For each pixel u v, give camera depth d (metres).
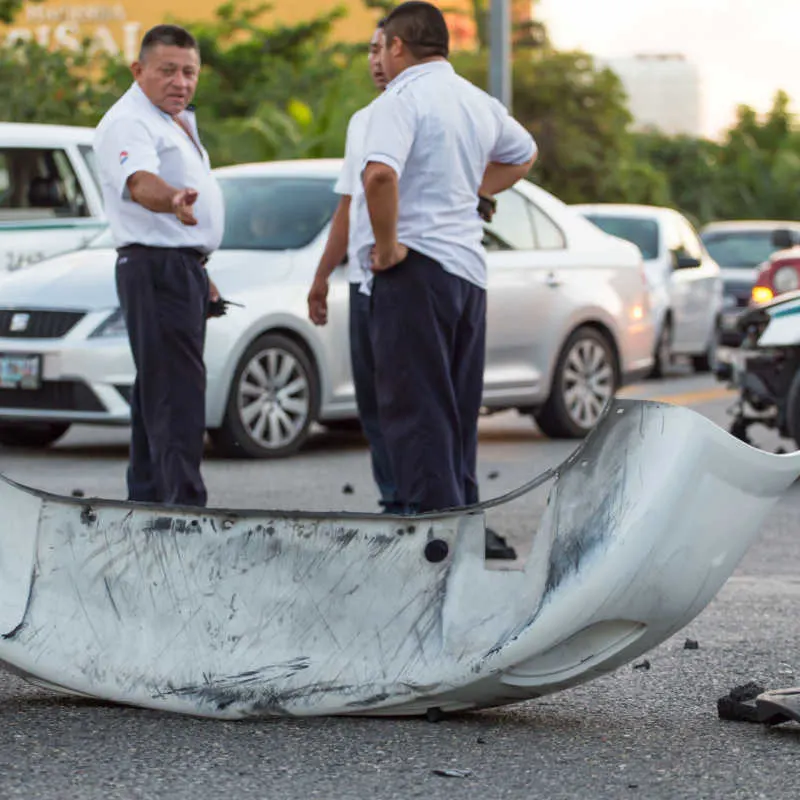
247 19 65.94
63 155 16.80
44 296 13.77
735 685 6.52
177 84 8.91
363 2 78.12
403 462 7.91
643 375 16.97
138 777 5.20
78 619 6.03
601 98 62.00
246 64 60.50
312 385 14.37
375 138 7.82
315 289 10.07
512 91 61.59
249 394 13.98
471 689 5.68
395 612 5.85
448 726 5.82
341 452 14.91
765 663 6.90
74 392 13.55
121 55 35.06
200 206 9.06
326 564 5.93
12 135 16.55
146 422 9.16
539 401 15.75
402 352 7.90
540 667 5.61
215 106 56.97
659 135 89.56
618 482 5.41
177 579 6.02
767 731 5.82
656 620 5.46
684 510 5.34
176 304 9.03
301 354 14.24
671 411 5.37
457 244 8.00
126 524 6.06
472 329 8.20
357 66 43.28
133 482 9.54
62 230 16.56
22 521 6.13
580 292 15.96
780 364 13.49
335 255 9.99
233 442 13.97
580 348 16.06
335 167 15.26
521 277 15.38
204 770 5.28
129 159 8.75
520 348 15.40
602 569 5.35
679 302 25.59
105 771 5.27
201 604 5.99
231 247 14.45
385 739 5.64
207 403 13.73
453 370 8.20
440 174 7.94
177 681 5.91
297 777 5.22
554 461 14.32
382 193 7.74
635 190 63.41
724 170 85.44
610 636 5.54
